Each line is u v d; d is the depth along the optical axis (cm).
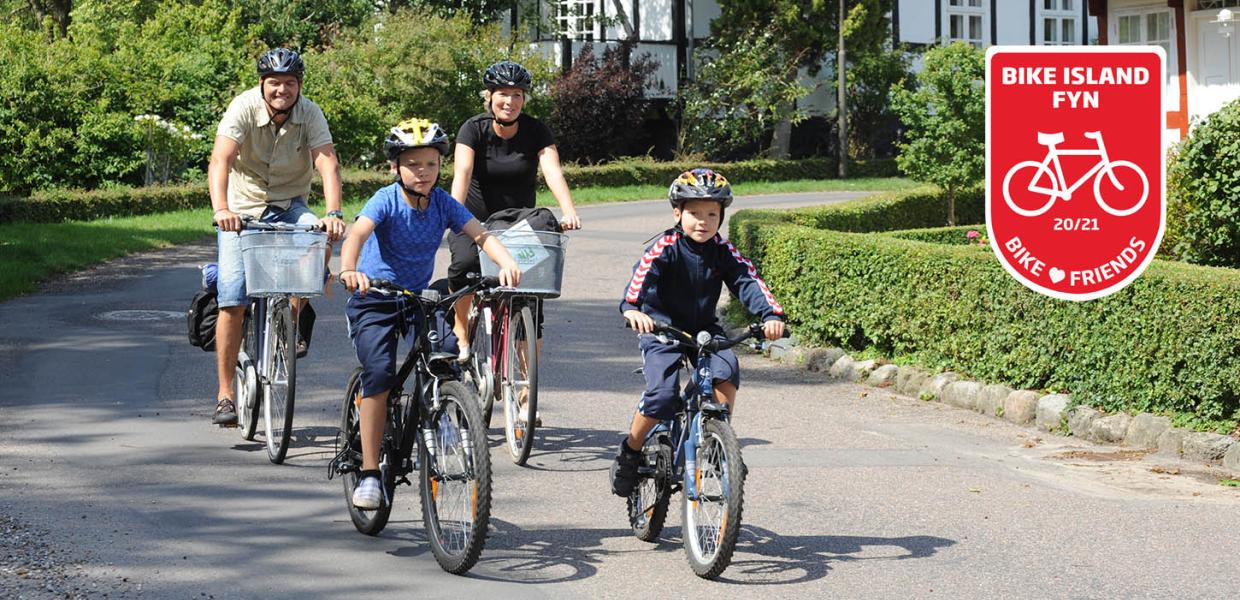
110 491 1875
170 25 9944
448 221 1736
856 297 3142
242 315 2211
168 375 2778
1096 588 1545
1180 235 3694
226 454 2122
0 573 1488
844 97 12219
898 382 2923
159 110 8944
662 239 1588
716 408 1512
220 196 2006
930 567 1614
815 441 2383
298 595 1459
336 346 3206
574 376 2939
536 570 1573
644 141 12475
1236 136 3441
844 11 12381
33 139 7956
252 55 10138
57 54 8556
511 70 2212
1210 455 2247
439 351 1595
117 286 4322
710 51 12544
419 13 11075
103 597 1427
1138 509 1931
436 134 1697
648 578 1548
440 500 1567
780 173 11944
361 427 1630
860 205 5447
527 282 2066
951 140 6794
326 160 2145
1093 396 2503
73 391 2591
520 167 2258
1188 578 1591
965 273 2812
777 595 1495
